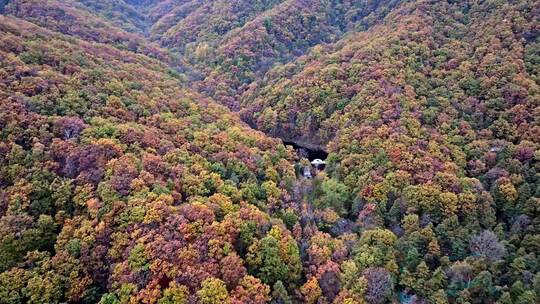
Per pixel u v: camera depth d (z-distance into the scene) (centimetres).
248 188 7438
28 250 5597
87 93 8438
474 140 8525
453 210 6994
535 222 6725
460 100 9481
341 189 8088
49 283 5181
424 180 7538
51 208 6131
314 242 6606
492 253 6269
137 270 5241
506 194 7219
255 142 9506
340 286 5956
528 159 7706
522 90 8788
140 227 5759
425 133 8712
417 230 6725
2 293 5053
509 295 5569
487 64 9781
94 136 7256
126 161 6762
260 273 5747
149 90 10331
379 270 5934
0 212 5891
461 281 5903
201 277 5200
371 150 8569
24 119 6994
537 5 10438
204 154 8206
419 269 6031
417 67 10606
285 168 8800
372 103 9794
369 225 7131
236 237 6009
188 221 5884
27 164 6400
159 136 8175
